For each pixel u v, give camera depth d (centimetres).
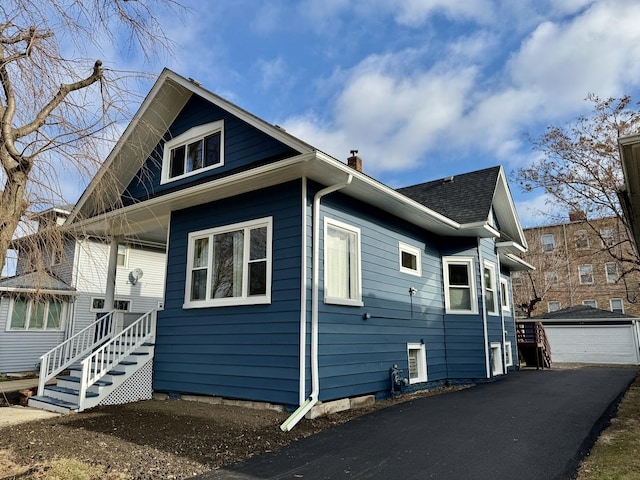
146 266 1908
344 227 830
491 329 1256
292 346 709
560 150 1784
